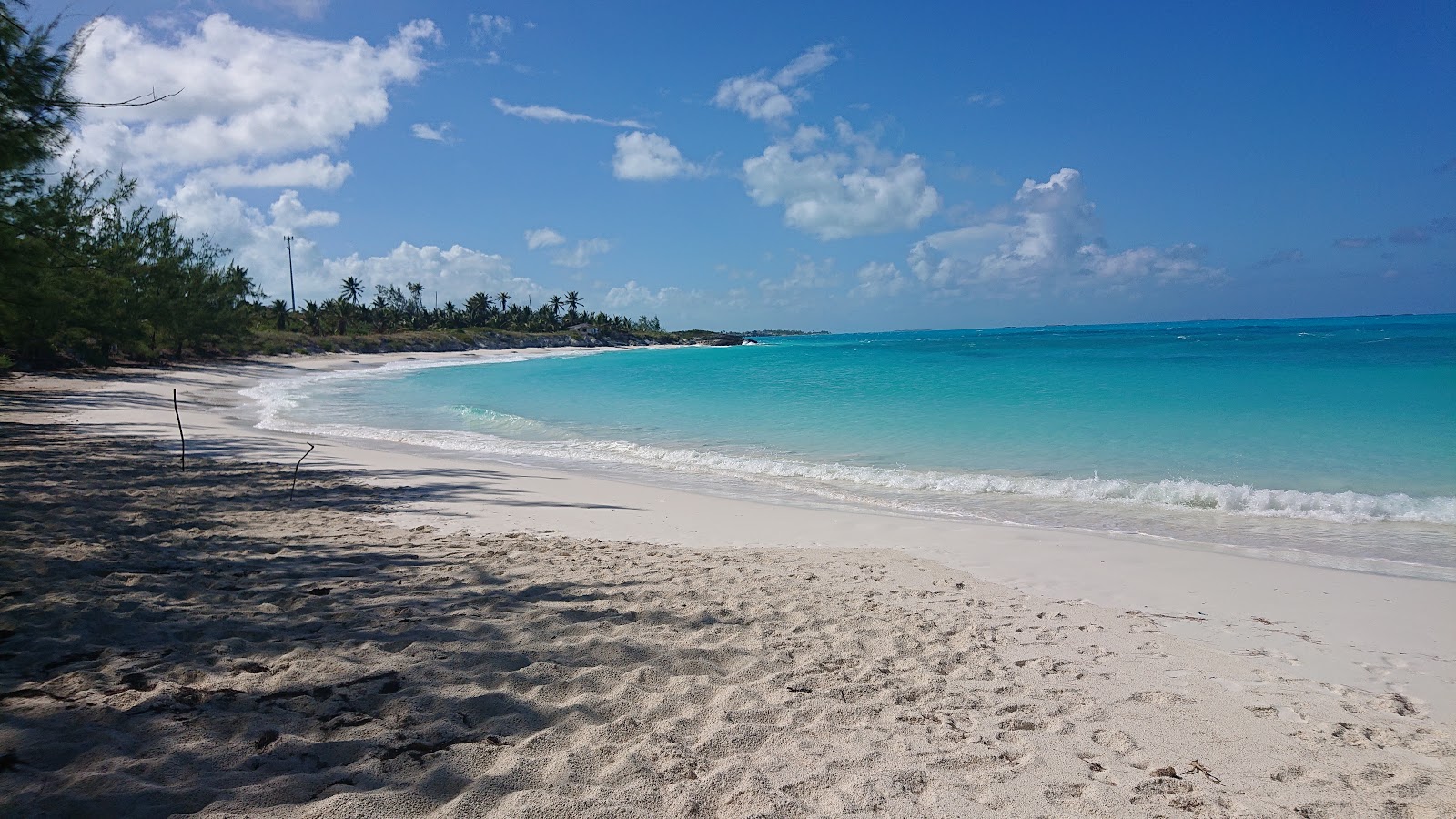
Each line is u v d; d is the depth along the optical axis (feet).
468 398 98.07
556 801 9.14
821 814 9.34
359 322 315.99
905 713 12.64
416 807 8.88
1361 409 67.05
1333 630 18.47
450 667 13.17
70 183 61.41
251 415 70.95
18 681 11.81
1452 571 24.62
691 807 9.29
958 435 57.41
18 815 8.04
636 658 14.33
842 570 23.15
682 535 28.14
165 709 10.96
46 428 52.03
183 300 138.21
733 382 126.52
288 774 9.39
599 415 77.00
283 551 21.86
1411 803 10.41
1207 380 100.07
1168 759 11.48
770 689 13.32
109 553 20.27
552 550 24.08
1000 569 23.98
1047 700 13.58
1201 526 30.89
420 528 27.02
